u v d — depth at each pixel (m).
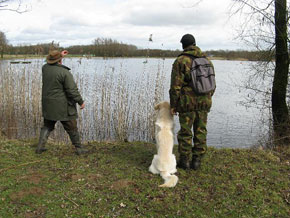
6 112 7.71
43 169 3.90
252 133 9.02
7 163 4.07
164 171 3.62
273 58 6.07
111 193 3.23
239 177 3.68
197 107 3.58
